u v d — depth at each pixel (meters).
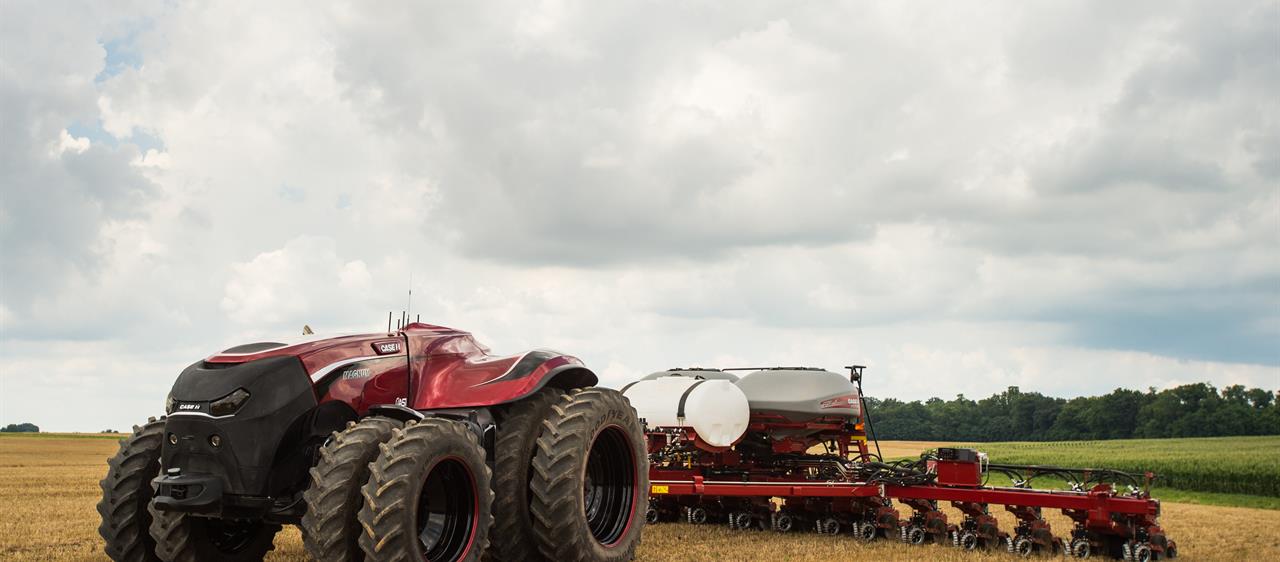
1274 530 14.16
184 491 6.44
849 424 13.19
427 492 6.91
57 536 11.47
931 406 83.06
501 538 7.52
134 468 7.26
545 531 7.40
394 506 5.96
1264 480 35.16
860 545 10.79
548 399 8.13
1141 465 39.88
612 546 8.08
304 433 6.89
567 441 7.52
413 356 7.73
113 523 7.21
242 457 6.46
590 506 8.52
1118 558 10.41
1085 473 11.02
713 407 11.91
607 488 8.62
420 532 6.79
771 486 11.30
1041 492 10.50
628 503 8.51
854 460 12.91
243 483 6.47
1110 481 10.98
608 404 8.13
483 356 8.55
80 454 52.44
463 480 6.85
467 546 6.70
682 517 13.23
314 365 6.89
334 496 6.07
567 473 7.41
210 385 6.62
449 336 8.20
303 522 6.09
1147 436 79.31
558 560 7.44
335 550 6.02
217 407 6.52
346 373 7.10
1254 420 78.38
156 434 7.43
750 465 12.77
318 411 7.00
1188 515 17.61
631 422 8.53
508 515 7.52
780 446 12.80
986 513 10.92
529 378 7.73
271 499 6.57
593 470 8.66
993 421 82.38
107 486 7.28
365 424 6.44
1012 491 10.64
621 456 8.60
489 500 6.91
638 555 9.49
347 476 6.13
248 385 6.57
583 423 7.69
